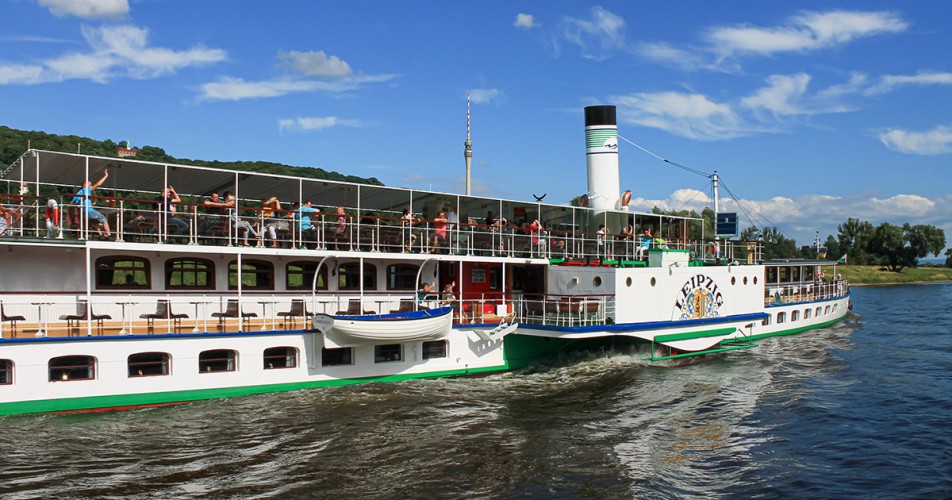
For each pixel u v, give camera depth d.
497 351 26.25
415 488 15.28
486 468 16.53
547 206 29.78
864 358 32.81
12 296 20.33
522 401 22.47
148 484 15.23
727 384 25.66
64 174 23.09
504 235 27.56
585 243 31.33
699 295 29.69
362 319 21.95
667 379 26.08
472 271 28.02
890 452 18.45
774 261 42.22
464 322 26.03
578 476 16.19
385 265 25.95
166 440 17.95
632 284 26.73
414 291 26.50
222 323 22.55
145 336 19.94
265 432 18.70
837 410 22.48
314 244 24.17
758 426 20.52
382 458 17.05
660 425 20.33
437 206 29.34
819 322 45.09
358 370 23.44
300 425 19.31
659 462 17.28
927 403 23.61
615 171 34.50
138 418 19.50
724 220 38.94
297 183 24.84
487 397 22.81
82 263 21.22
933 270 135.38
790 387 25.59
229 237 22.00
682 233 36.34
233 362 21.38
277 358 22.17
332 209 30.89
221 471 16.03
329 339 21.97
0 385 18.38
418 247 26.25
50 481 15.29
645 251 32.31
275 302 23.45
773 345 36.09
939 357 33.44
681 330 28.36
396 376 24.11
